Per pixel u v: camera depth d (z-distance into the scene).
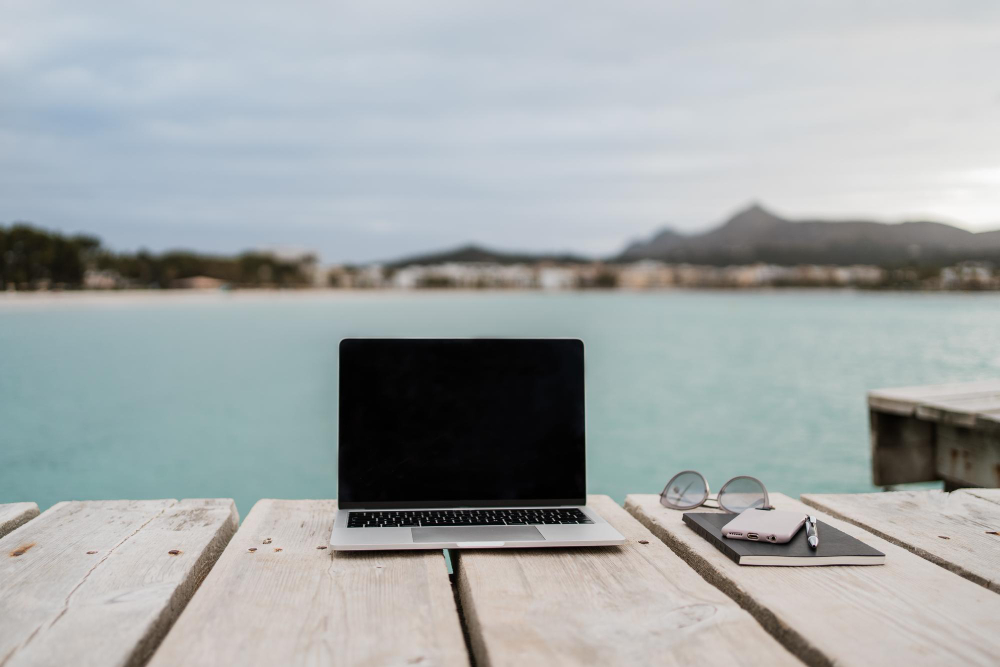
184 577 1.08
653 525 1.42
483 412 1.43
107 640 0.88
